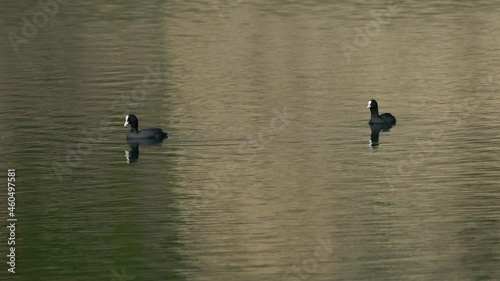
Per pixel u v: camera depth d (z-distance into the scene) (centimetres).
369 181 3862
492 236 3253
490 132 4522
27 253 3195
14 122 4781
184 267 3056
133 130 4484
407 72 5822
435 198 3653
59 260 3136
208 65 6084
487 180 3838
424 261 3056
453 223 3388
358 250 3161
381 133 4534
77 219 3500
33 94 5366
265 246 3219
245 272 3012
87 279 2984
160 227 3409
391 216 3462
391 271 2983
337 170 4006
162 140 4472
